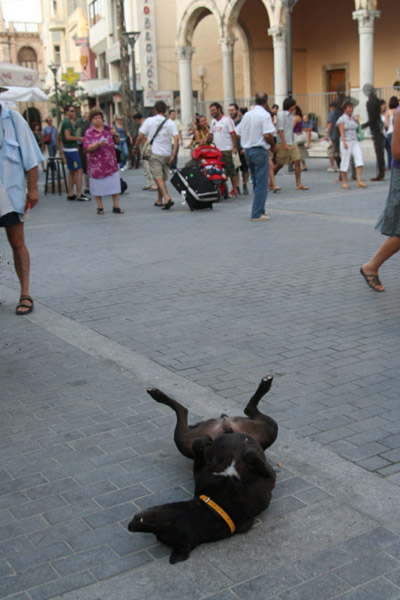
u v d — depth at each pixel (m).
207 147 13.14
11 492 3.15
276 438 3.40
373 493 3.00
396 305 5.91
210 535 2.60
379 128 14.88
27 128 6.14
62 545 2.72
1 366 4.89
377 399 3.99
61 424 3.87
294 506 2.93
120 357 4.94
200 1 27.55
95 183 12.37
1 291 7.17
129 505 3.00
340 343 5.00
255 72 31.06
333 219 10.48
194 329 5.51
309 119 25.02
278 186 15.30
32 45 69.19
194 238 9.57
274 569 2.51
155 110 12.62
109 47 37.09
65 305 6.46
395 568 2.49
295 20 29.95
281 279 7.01
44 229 11.11
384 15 26.20
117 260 8.38
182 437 3.19
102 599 2.39
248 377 4.43
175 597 2.39
